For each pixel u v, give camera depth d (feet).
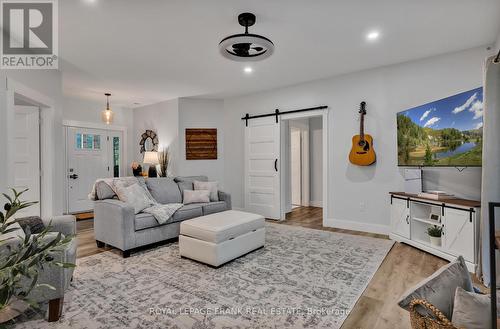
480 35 9.64
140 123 21.84
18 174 11.64
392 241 11.98
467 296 4.03
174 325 5.97
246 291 7.49
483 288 7.77
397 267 9.11
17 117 11.64
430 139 10.87
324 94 14.88
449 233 9.47
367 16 8.36
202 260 9.38
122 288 7.68
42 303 6.79
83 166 19.72
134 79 14.74
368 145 13.19
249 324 6.00
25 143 11.78
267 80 15.10
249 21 8.32
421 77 11.94
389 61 12.26
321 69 13.30
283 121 16.96
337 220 14.55
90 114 20.12
